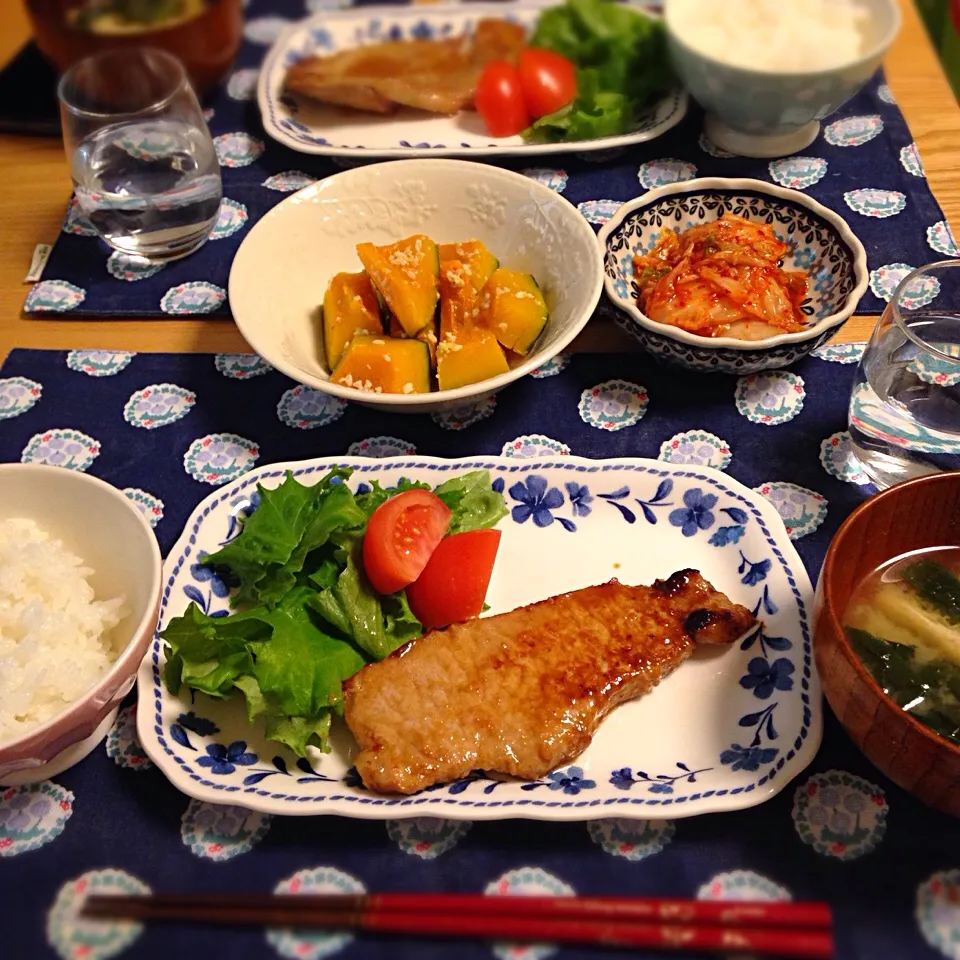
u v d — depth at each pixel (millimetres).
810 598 465
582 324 516
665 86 692
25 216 666
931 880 411
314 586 467
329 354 562
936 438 483
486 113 676
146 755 449
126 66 650
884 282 598
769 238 577
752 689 448
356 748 440
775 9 656
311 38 746
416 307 545
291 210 577
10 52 777
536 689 434
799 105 633
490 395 531
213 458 546
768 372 563
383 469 507
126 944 405
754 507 492
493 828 428
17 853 429
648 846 423
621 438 545
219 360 586
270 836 429
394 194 594
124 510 451
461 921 391
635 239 589
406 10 757
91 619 446
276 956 401
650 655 442
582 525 500
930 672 418
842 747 440
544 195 571
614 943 387
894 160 667
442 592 465
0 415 565
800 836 422
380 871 421
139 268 631
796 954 382
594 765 434
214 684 436
